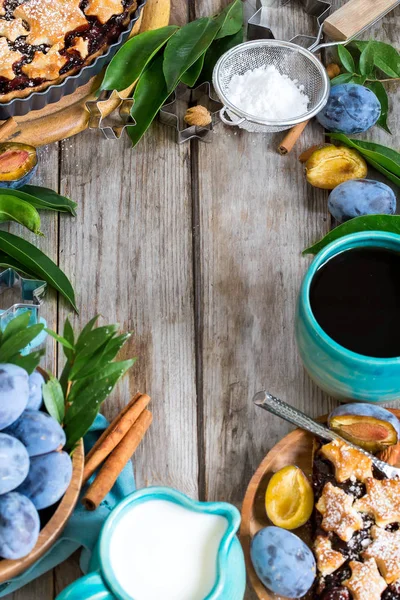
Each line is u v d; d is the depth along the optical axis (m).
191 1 0.99
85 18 0.89
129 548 0.74
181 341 0.88
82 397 0.75
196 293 0.90
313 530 0.79
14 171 0.88
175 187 0.93
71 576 0.80
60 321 0.88
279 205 0.93
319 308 0.82
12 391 0.69
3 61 0.87
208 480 0.84
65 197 0.90
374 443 0.81
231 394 0.87
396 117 0.97
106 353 0.77
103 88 0.90
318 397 0.87
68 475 0.72
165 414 0.86
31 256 0.87
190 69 0.93
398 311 0.82
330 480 0.80
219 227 0.92
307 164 0.92
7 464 0.69
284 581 0.75
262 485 0.80
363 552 0.77
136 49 0.92
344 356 0.79
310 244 0.92
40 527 0.73
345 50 0.96
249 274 0.91
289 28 1.00
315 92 0.94
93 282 0.90
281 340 0.89
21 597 0.79
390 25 1.00
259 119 0.91
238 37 0.96
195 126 0.93
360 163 0.92
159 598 0.73
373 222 0.87
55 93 0.88
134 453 0.85
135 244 0.91
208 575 0.73
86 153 0.93
